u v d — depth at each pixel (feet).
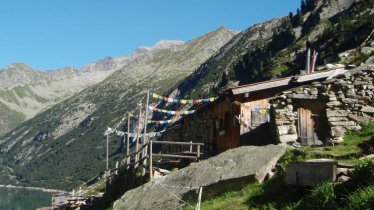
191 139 113.19
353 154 50.88
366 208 31.24
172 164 87.92
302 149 55.21
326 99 69.67
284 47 396.78
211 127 96.22
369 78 69.00
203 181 55.31
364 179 34.83
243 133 80.59
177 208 54.03
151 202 59.21
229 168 54.54
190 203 53.72
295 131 68.69
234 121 83.71
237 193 48.80
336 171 38.47
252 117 81.66
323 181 38.45
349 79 69.51
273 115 71.67
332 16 388.57
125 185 92.17
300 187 41.06
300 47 322.96
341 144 60.90
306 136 69.05
